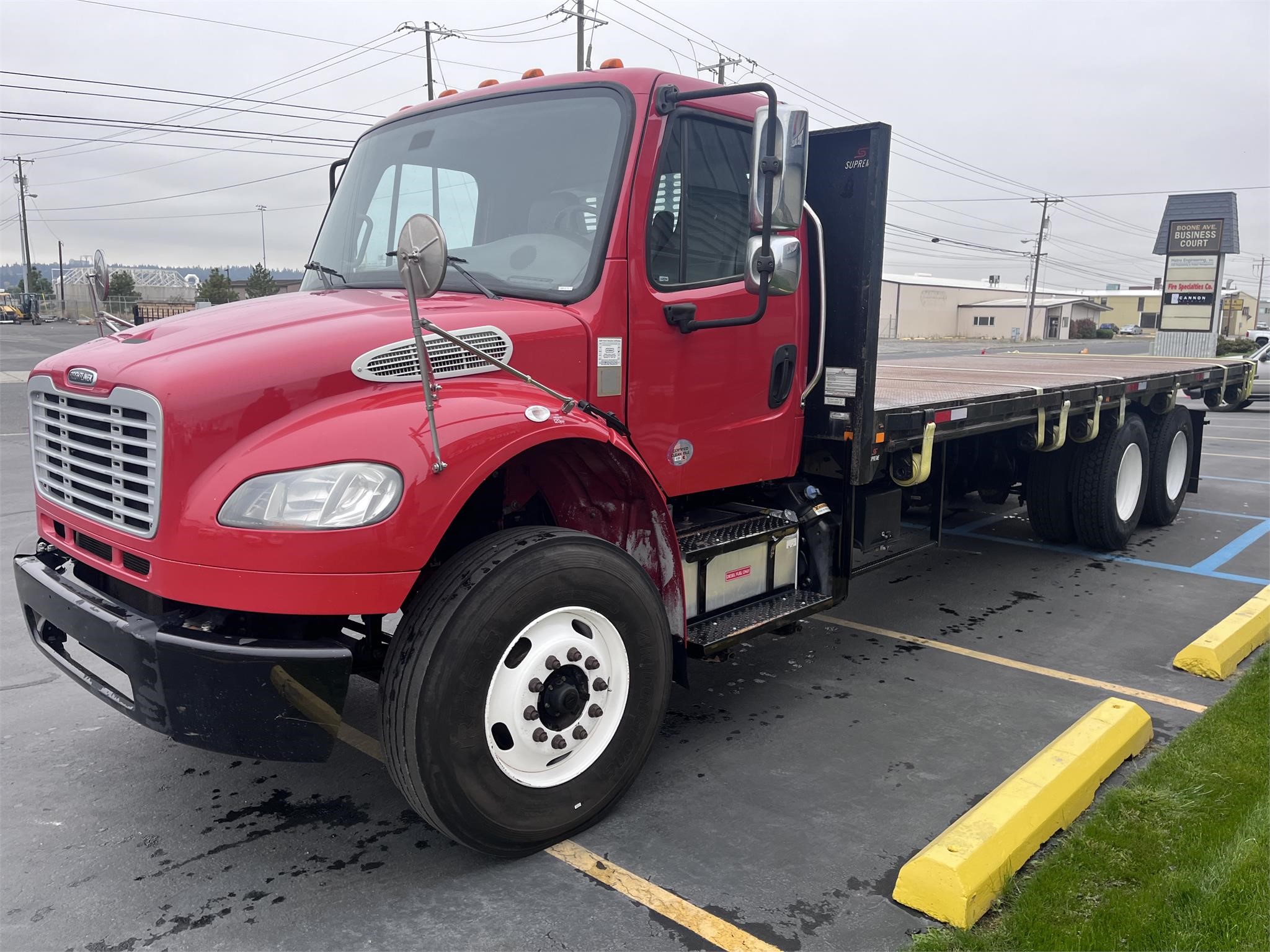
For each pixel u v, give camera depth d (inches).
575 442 128.0
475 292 135.3
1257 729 158.6
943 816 132.7
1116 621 222.7
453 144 147.1
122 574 112.6
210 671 101.2
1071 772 132.2
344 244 156.5
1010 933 105.7
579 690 121.3
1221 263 968.9
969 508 307.4
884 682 184.4
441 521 107.0
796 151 122.6
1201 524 333.7
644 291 133.2
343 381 109.0
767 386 158.2
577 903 112.2
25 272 2785.4
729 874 118.3
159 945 104.1
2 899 112.3
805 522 171.0
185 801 136.3
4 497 349.4
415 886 115.6
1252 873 114.1
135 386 107.9
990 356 450.3
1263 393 750.5
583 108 136.1
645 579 127.6
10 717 165.0
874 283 162.9
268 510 101.3
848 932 107.0
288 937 105.6
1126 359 408.5
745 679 185.9
